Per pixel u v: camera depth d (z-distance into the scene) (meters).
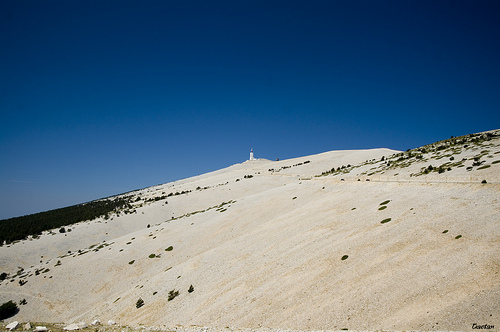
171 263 70.81
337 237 48.72
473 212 39.16
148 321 44.88
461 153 80.69
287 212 76.38
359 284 33.91
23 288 71.50
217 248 65.88
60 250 110.94
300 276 41.19
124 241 95.12
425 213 44.53
